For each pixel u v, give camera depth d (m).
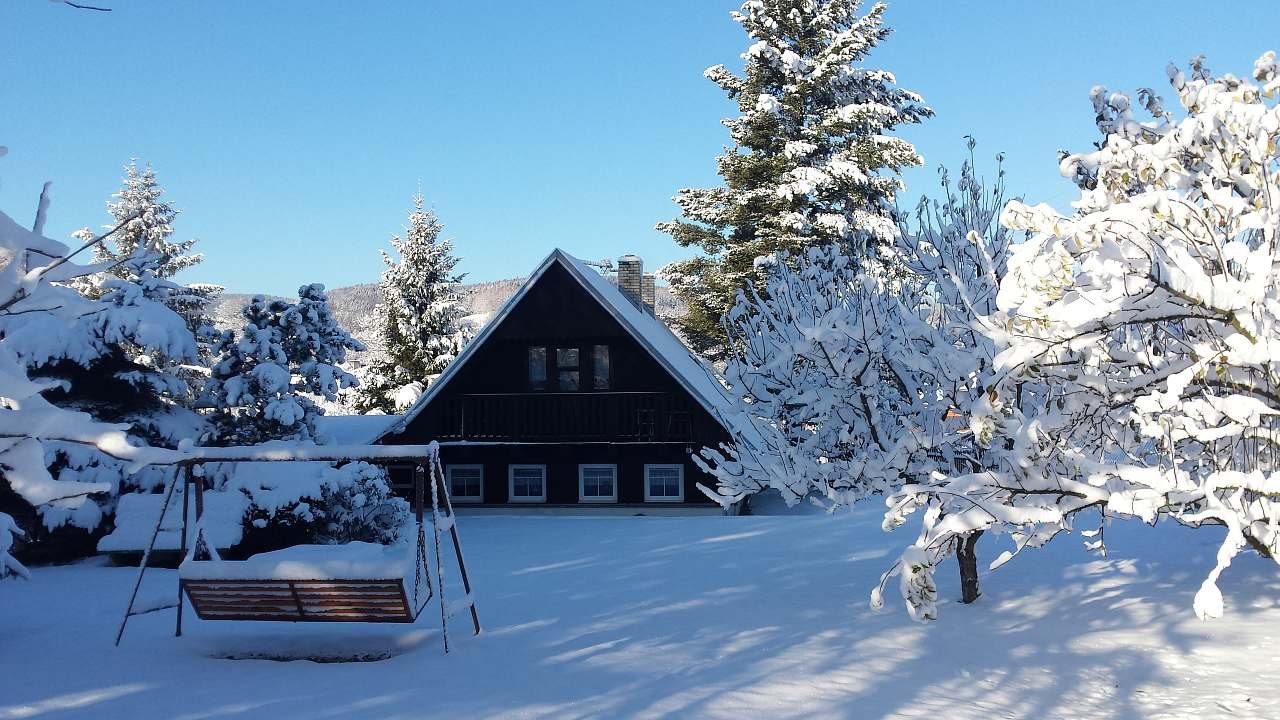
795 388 11.42
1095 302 6.19
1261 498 6.43
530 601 11.27
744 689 7.24
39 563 16.45
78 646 8.92
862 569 13.13
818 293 12.47
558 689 7.24
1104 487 7.23
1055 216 6.07
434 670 7.88
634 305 29.92
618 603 11.05
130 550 15.14
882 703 6.90
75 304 4.01
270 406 18.88
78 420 3.71
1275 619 9.35
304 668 7.99
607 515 23.20
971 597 10.70
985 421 7.59
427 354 45.62
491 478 23.91
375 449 8.82
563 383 23.94
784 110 31.23
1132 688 7.33
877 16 31.70
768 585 12.11
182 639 9.19
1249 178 6.40
